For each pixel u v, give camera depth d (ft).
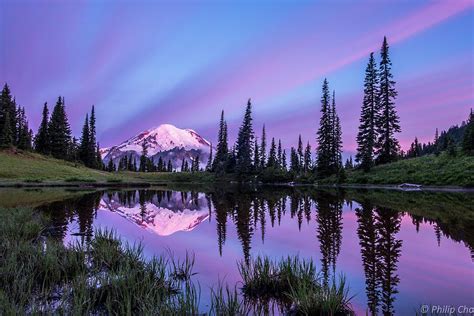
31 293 21.88
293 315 19.20
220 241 40.68
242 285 24.26
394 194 108.17
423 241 37.76
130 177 337.52
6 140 263.29
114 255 30.14
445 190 123.13
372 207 71.46
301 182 245.24
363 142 192.24
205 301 21.16
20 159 249.14
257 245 38.11
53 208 75.25
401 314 18.89
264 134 342.03
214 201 103.96
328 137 218.79
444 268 27.63
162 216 67.92
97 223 55.72
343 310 19.43
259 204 88.48
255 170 302.86
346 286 23.52
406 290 22.72
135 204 96.07
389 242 37.68
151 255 33.53
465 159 148.36
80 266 27.35
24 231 41.04
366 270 27.45
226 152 344.90
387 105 182.60
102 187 195.62
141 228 51.75
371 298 21.29
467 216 55.52
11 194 117.08
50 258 27.09
